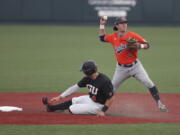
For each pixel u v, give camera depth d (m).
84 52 78.25
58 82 50.88
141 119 31.59
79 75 55.69
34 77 54.12
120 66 34.75
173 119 32.34
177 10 114.19
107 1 114.75
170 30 110.12
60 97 33.84
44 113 33.66
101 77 32.44
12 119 30.89
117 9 114.50
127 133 27.50
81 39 95.50
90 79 32.72
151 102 39.81
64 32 106.25
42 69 60.44
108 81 32.28
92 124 29.62
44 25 117.00
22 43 88.56
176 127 29.14
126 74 34.97
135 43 33.19
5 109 34.91
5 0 114.31
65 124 29.58
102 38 35.41
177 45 87.38
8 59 69.56
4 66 62.88
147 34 101.88
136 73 34.91
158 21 114.88
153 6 114.12
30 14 114.94
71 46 85.62
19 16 115.06
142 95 43.47
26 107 36.91
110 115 34.12
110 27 111.50
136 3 114.00
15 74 56.28
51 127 28.72
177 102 39.94
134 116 33.81
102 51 80.00
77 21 116.50
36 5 114.75
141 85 49.81
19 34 101.44
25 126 28.98
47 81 51.50
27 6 114.62
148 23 115.19
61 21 116.56
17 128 28.50
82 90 46.19
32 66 62.94
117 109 36.53
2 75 55.53
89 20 116.12
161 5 114.12
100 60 69.25
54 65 63.91
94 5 115.31
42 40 93.00
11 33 102.94
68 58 71.06
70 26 116.69
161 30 109.69
